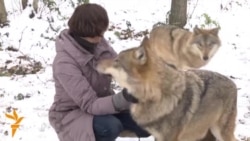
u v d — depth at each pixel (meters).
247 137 3.76
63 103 2.90
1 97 4.78
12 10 8.66
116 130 2.88
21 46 6.89
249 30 9.01
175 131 2.78
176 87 2.72
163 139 2.81
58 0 9.45
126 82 2.66
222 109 3.02
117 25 8.47
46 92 5.02
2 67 5.88
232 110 3.10
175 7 8.61
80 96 2.76
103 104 2.75
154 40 5.82
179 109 2.74
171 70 2.74
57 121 2.96
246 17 10.01
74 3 9.36
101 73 2.79
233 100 3.09
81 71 2.81
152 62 2.62
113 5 9.88
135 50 2.62
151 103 2.71
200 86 2.87
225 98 3.01
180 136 2.84
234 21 9.59
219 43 5.90
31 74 5.69
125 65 2.64
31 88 5.13
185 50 5.80
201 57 5.70
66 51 2.77
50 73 5.76
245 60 6.88
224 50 7.39
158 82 2.66
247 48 7.66
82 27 2.71
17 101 4.68
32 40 7.19
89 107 2.78
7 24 7.83
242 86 5.41
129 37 7.77
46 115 4.27
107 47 2.97
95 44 2.84
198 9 10.22
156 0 10.75
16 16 8.27
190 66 5.90
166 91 2.69
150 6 10.19
